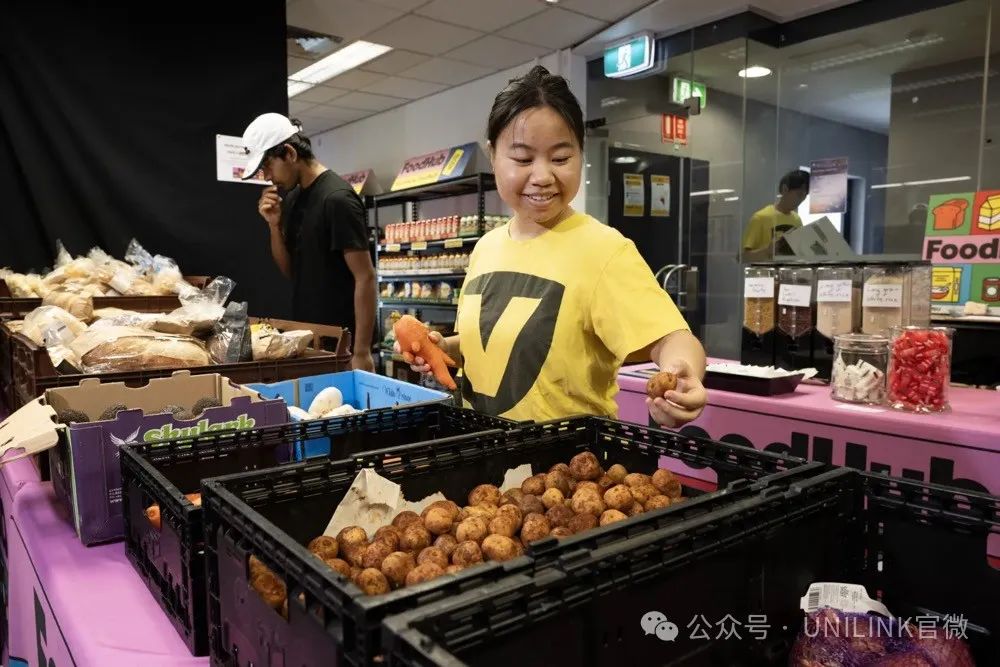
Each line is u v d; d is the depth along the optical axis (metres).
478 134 5.99
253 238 3.20
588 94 5.29
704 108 5.08
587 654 0.58
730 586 0.70
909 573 0.82
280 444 1.10
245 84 3.14
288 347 1.78
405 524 0.82
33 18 2.67
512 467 1.04
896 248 4.67
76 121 2.77
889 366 1.65
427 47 5.04
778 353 2.12
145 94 2.91
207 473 1.02
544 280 1.23
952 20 3.96
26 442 0.99
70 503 1.13
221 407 1.17
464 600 0.49
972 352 2.50
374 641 0.47
